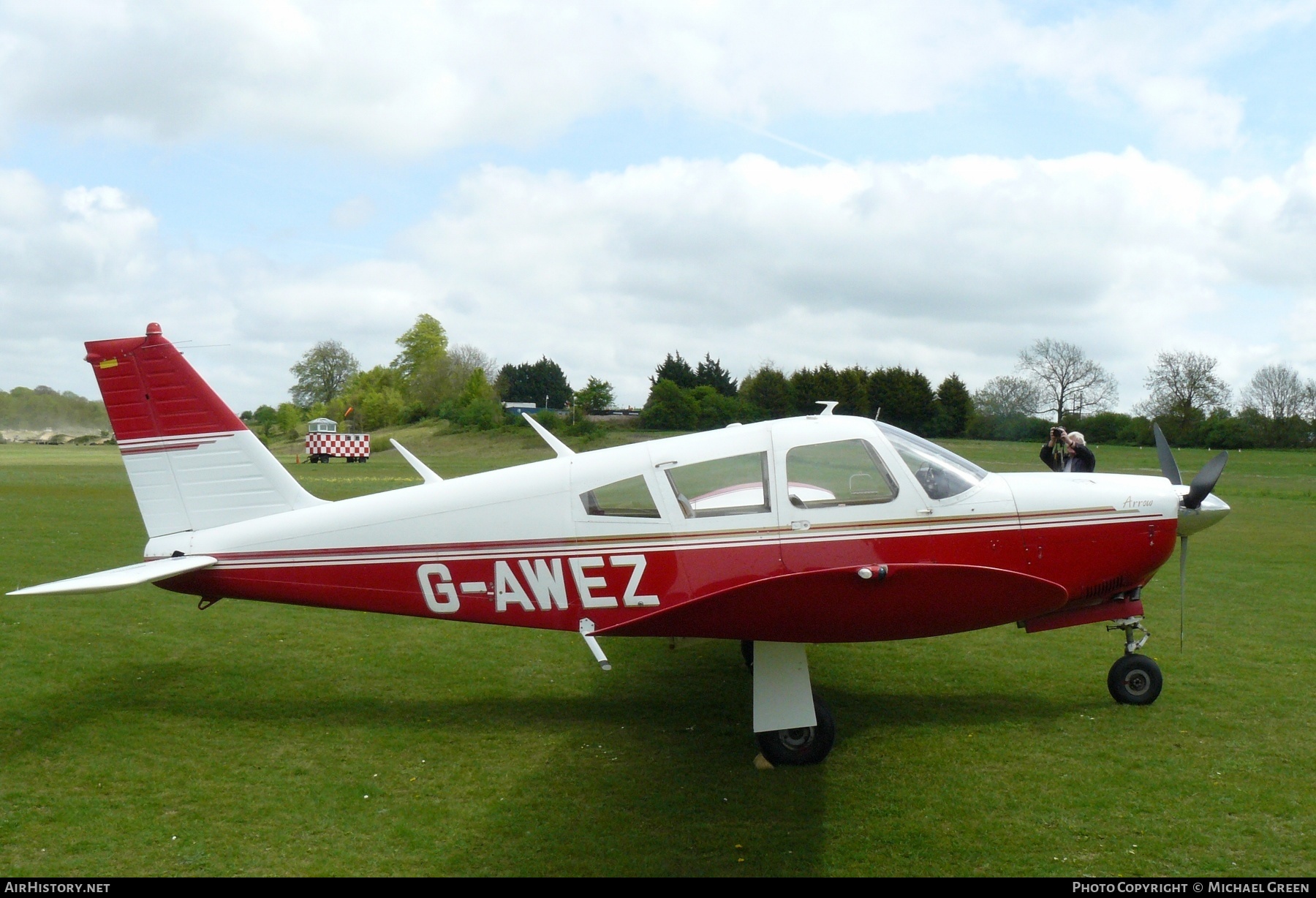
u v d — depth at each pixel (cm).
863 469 509
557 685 616
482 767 472
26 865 365
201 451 582
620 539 514
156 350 580
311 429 4112
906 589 464
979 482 527
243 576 559
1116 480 550
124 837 390
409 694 596
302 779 455
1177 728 524
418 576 537
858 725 535
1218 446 4922
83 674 626
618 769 471
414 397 7719
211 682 616
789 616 464
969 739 510
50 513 1553
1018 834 393
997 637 743
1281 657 673
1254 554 1192
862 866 368
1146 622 789
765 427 526
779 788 446
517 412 5969
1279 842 384
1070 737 510
